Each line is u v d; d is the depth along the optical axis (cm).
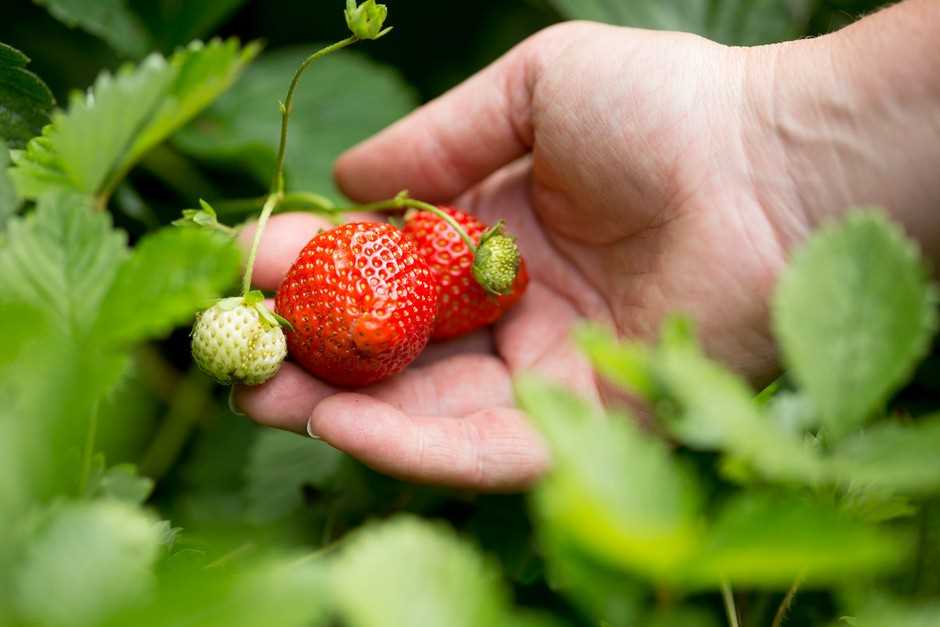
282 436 29
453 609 8
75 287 13
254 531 27
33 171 18
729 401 8
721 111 27
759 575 7
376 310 25
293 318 25
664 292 28
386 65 38
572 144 29
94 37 33
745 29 35
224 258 11
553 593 24
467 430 26
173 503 30
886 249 9
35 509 9
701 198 27
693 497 8
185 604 7
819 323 9
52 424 10
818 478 9
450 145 31
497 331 30
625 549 7
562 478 7
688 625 8
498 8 38
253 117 34
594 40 29
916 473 8
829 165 26
